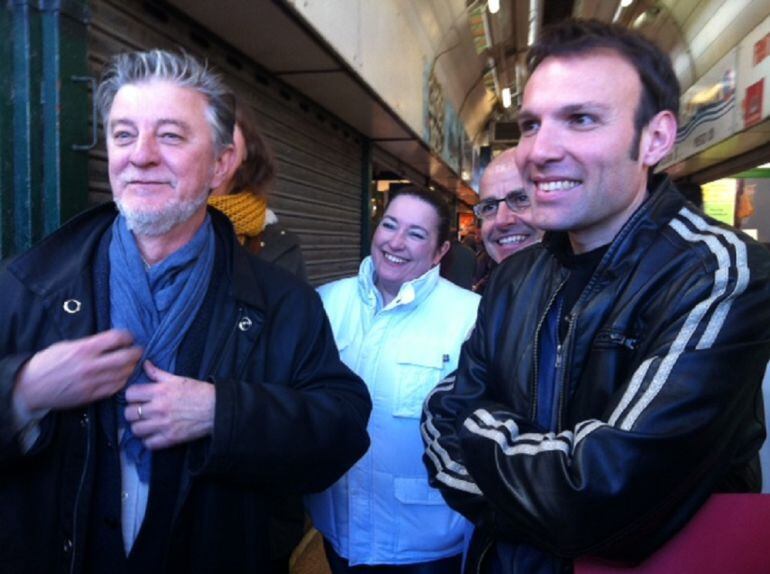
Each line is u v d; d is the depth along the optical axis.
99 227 1.17
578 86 0.87
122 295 1.10
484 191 2.11
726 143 7.39
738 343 0.79
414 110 6.04
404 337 1.67
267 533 1.20
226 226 1.25
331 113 5.06
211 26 2.88
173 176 1.06
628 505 0.76
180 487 1.07
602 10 10.40
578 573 0.84
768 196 9.95
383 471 1.63
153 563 1.06
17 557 0.99
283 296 1.25
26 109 1.64
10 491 0.99
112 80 1.10
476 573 1.03
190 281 1.13
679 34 9.16
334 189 5.30
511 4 9.61
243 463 1.02
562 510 0.78
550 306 1.05
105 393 0.95
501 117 17.64
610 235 0.98
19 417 0.91
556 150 0.89
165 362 1.09
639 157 0.91
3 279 1.07
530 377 1.05
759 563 0.81
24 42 1.63
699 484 0.81
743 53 6.71
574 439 0.82
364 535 1.63
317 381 1.25
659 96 0.89
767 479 1.18
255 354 1.17
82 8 1.79
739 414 0.82
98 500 1.04
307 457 1.10
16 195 1.66
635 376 0.82
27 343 1.03
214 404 1.01
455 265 3.24
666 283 0.88
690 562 0.81
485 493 0.89
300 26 2.88
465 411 1.04
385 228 1.79
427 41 6.78
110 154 1.08
